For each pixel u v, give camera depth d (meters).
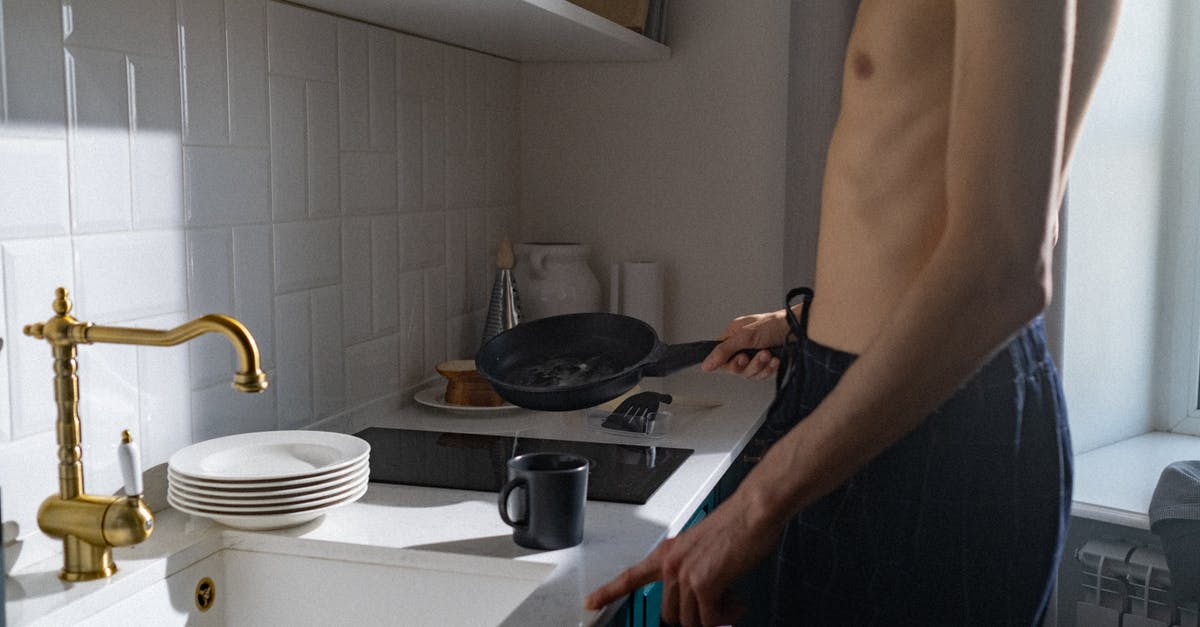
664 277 2.33
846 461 0.82
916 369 0.77
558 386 1.43
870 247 1.03
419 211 1.92
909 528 1.02
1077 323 2.23
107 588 1.02
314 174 1.58
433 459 1.51
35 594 1.00
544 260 2.21
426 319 1.96
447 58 2.01
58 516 1.03
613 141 2.34
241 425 1.43
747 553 0.86
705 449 1.59
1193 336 2.43
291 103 1.52
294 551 1.17
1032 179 0.74
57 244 1.10
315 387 1.60
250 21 1.41
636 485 1.38
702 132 2.29
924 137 0.98
